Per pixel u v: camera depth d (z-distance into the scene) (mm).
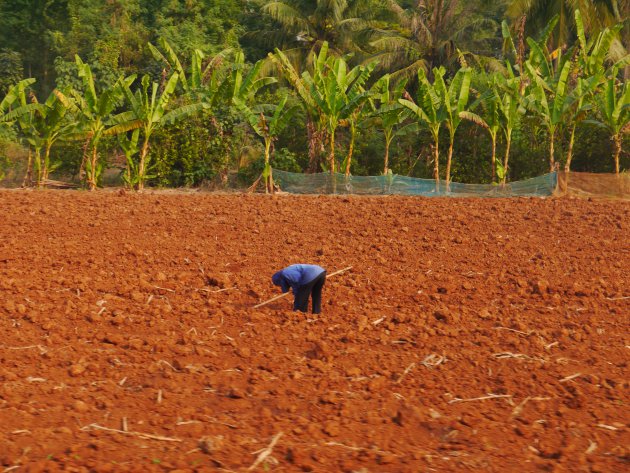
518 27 49688
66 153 39438
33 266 16484
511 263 17719
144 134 34781
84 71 33688
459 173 41094
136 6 62469
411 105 33344
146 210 23859
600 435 8375
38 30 63594
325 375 10023
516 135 39938
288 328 12281
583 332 12375
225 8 63438
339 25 57562
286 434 8117
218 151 38312
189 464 7387
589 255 18438
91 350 10883
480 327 12625
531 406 9188
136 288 14617
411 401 9211
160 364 10273
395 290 15125
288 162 38938
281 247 19125
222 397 9258
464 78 33500
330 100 33688
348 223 22234
